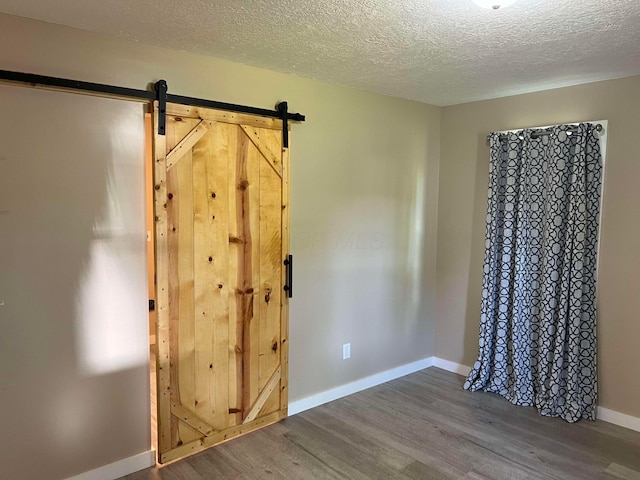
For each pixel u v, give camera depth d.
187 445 2.80
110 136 2.40
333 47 2.52
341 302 3.60
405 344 4.14
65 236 2.30
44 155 2.22
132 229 2.51
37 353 2.27
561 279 3.32
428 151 4.13
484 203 3.91
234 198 2.88
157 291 2.61
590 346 3.26
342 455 2.80
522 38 2.34
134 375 2.58
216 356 2.89
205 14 2.07
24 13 2.08
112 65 2.39
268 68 2.96
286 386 3.29
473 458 2.78
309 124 3.26
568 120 3.38
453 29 2.21
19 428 2.25
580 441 2.98
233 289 2.94
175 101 2.59
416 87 3.46
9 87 2.12
